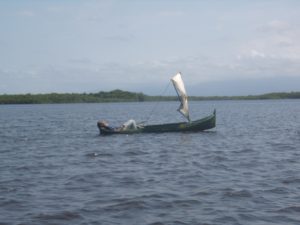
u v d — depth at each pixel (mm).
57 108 189750
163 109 159250
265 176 24141
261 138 45500
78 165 29250
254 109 141500
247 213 17438
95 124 74062
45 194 20812
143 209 18156
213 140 43594
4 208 18500
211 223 16391
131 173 25828
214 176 24453
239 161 29766
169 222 16547
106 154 34500
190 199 19484
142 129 49938
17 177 25094
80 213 17688
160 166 28297
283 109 136250
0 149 39281
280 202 18797
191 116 102625
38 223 16625
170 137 46125
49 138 49312
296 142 41031
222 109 147625
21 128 65875
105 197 20016
